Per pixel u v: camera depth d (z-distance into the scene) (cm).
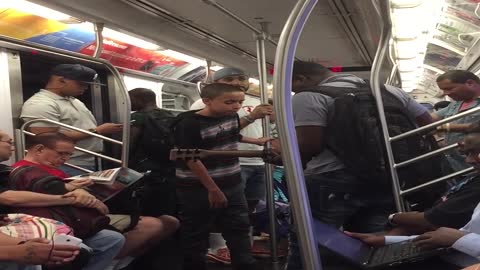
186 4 397
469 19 540
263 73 405
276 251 398
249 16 446
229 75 408
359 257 169
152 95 427
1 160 291
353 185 232
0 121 366
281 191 491
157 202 396
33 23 417
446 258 164
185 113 336
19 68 388
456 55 760
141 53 584
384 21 229
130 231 341
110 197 298
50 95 369
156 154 396
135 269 397
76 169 394
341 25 495
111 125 372
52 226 231
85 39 494
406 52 669
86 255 244
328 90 234
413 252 162
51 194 274
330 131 228
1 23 393
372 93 238
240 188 348
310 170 241
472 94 357
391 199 245
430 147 267
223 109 322
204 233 340
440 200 211
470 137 194
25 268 230
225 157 307
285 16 450
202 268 342
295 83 262
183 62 674
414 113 270
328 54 673
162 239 367
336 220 233
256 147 465
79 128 364
